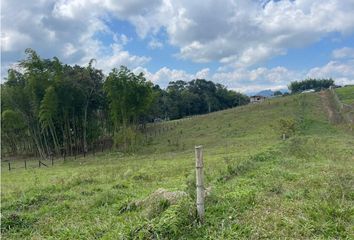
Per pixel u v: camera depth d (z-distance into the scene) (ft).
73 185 49.83
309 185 32.96
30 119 149.07
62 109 141.90
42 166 116.98
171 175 53.26
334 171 39.17
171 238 21.07
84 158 129.29
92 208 33.50
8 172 101.40
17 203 36.32
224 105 357.41
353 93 228.84
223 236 20.74
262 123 170.40
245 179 39.14
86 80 149.89
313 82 449.06
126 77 135.33
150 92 148.25
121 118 144.05
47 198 38.19
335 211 23.25
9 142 171.53
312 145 77.15
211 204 27.25
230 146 107.55
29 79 134.51
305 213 23.56
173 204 25.43
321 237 19.77
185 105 299.79
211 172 46.34
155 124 224.74
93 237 23.73
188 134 173.27
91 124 158.20
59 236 25.45
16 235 27.17
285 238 19.70
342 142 84.43
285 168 45.88
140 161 90.58
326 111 180.75
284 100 229.04
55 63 137.49
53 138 146.51
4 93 142.82
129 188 43.34
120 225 24.53
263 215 23.53
